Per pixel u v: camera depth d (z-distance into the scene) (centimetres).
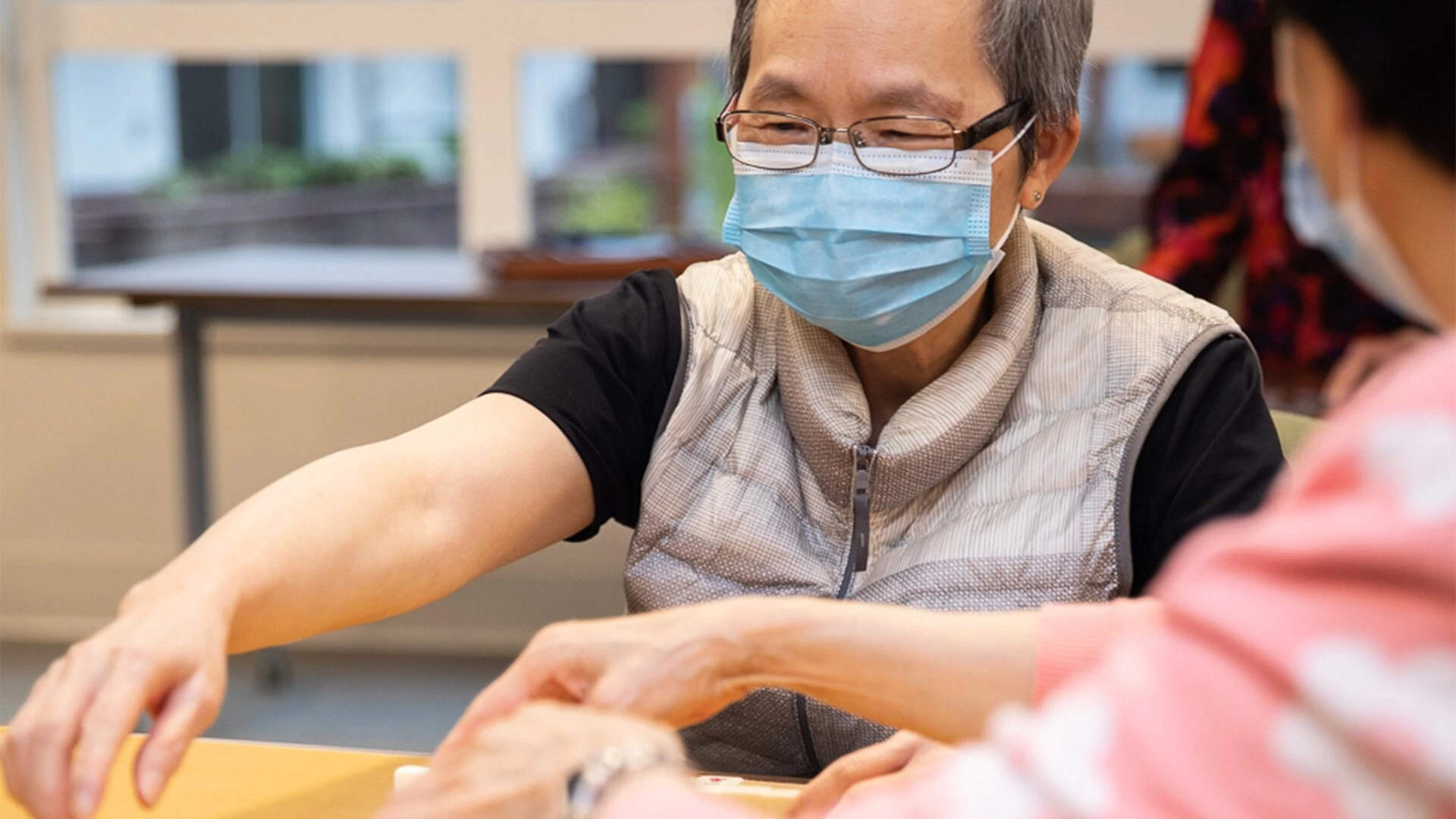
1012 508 113
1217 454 111
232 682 322
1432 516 43
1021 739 51
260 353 340
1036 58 111
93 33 346
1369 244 53
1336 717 43
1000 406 114
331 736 290
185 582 89
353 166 355
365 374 339
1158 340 114
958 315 119
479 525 107
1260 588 46
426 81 348
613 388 119
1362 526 44
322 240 360
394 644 348
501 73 339
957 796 51
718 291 124
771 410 120
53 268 362
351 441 341
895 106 109
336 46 340
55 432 349
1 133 348
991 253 113
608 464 117
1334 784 43
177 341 288
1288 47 53
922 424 113
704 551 117
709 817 58
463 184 348
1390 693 42
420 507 104
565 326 123
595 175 348
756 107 113
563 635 89
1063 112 115
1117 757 47
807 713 113
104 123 359
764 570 116
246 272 310
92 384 346
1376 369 196
